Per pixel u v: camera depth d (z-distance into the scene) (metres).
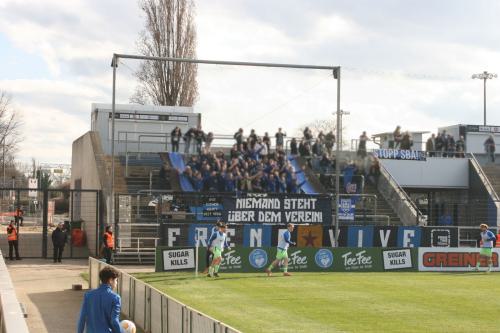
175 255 32.12
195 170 43.22
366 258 34.12
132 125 51.25
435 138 50.78
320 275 31.72
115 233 36.72
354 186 46.50
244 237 36.75
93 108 51.44
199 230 36.53
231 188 43.03
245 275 31.23
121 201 38.94
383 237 38.50
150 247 38.38
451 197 52.66
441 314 20.53
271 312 20.53
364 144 48.09
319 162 47.66
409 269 34.38
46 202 38.62
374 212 43.84
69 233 42.81
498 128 56.75
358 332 17.59
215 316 19.62
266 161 44.47
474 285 28.09
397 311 21.02
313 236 37.41
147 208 41.28
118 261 36.25
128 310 20.17
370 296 24.36
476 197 49.09
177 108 52.44
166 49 65.62
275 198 40.25
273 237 37.03
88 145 45.47
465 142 54.97
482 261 34.78
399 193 44.56
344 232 38.09
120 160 46.09
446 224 48.59
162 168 43.00
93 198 41.72
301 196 40.66
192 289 25.73
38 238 45.12
